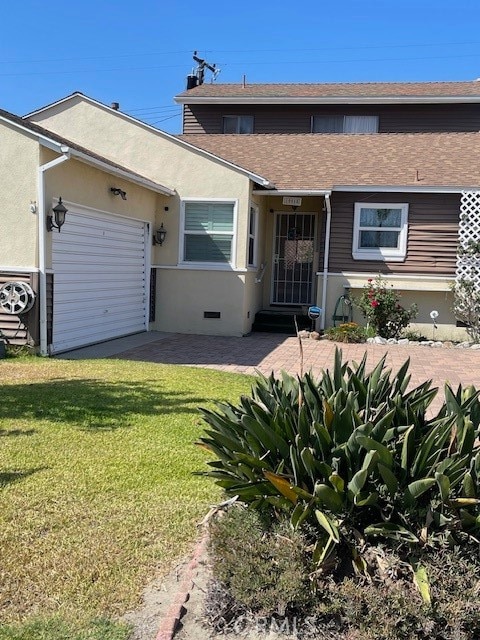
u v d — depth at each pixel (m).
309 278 15.42
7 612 2.60
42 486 3.93
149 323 13.18
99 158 9.98
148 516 3.57
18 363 8.16
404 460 2.68
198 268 13.09
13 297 8.56
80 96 13.41
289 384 3.50
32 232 8.52
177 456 4.62
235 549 2.62
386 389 3.30
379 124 19.55
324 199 14.05
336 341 12.50
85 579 2.88
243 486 2.76
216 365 9.05
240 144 16.64
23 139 8.43
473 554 2.51
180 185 13.05
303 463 2.74
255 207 13.81
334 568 2.57
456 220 13.20
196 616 2.58
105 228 10.84
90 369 7.94
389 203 13.47
